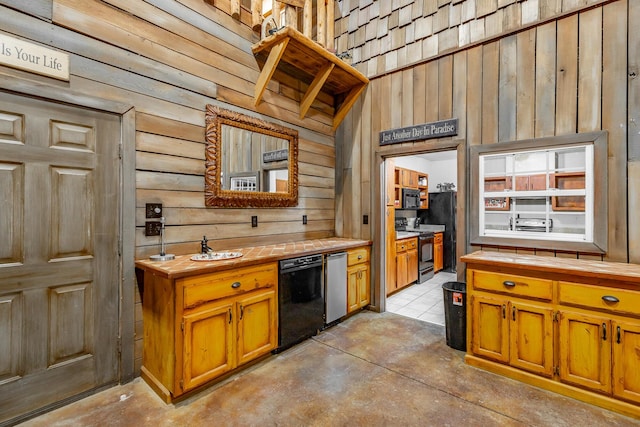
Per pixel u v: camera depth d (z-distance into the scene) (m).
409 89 3.37
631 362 1.85
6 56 1.67
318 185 3.77
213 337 2.12
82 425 1.77
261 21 2.92
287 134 3.30
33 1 1.75
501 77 2.80
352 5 3.86
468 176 2.97
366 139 3.74
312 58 3.08
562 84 2.52
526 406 1.95
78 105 1.92
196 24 2.53
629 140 2.27
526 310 2.21
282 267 2.60
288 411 1.91
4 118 1.70
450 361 2.53
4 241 1.72
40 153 1.81
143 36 2.21
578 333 2.02
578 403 1.98
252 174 2.97
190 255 2.46
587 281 1.99
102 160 2.04
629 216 2.26
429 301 4.16
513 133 2.73
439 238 6.05
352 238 3.85
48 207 1.85
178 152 2.42
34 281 1.81
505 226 3.25
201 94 2.56
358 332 3.11
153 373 2.13
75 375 1.97
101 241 2.06
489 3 2.86
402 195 5.59
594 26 2.40
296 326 2.74
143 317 2.24
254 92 2.99
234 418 1.84
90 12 1.97
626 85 2.28
